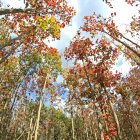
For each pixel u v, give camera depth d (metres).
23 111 15.12
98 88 9.21
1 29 7.56
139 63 7.93
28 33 6.77
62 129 28.17
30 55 11.55
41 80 14.55
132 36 9.38
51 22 6.50
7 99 11.05
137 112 13.93
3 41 7.21
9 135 13.66
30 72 13.23
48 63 13.14
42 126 19.59
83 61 9.84
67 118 28.91
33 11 5.05
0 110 11.36
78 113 18.09
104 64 9.45
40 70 13.82
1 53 6.21
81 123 21.52
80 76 11.44
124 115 13.77
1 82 10.87
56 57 12.91
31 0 5.91
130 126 13.88
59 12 6.40
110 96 8.39
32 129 14.52
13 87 11.55
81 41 10.32
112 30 8.75
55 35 7.50
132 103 13.22
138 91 11.58
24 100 14.85
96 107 8.09
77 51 9.99
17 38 5.54
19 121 14.76
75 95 13.21
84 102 10.47
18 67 12.06
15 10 4.29
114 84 9.48
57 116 23.16
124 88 10.91
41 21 6.31
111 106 7.53
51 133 25.88
